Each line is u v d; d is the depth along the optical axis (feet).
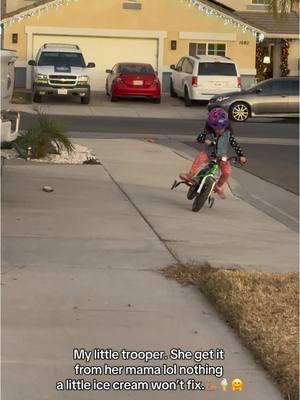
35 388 14.42
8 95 33.47
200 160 32.91
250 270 22.97
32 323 17.58
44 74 89.15
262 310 18.71
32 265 22.40
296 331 17.35
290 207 36.17
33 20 102.22
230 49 105.81
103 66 105.81
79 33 103.55
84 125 72.43
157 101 96.12
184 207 33.37
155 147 55.62
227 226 30.04
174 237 27.30
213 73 92.63
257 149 59.11
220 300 19.38
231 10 111.65
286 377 14.93
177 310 19.02
